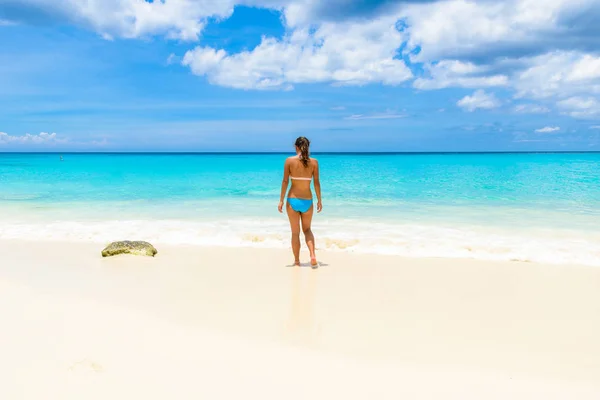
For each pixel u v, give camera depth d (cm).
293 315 419
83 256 680
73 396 254
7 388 261
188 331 370
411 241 783
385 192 1602
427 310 438
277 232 880
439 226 945
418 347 347
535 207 1225
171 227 933
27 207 1259
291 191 632
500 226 942
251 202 1363
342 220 1027
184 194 1575
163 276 562
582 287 519
